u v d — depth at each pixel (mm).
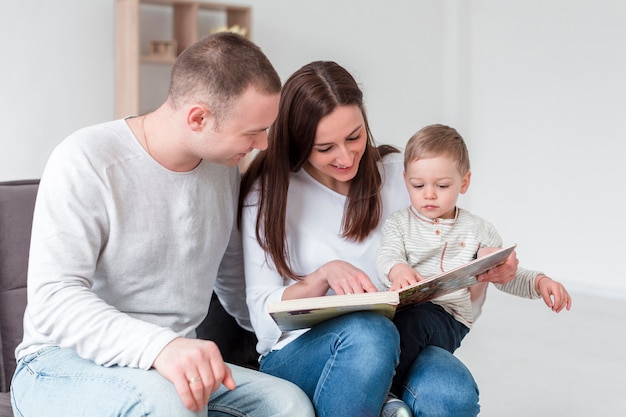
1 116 4328
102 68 4645
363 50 5742
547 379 3299
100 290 1526
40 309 1370
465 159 1900
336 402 1503
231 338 1957
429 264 1878
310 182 1852
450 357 1683
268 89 1456
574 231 5371
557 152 5453
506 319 4348
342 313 1550
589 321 4355
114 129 1534
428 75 6082
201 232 1604
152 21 4848
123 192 1494
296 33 5414
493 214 5879
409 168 1886
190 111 1456
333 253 1830
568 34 5352
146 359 1310
